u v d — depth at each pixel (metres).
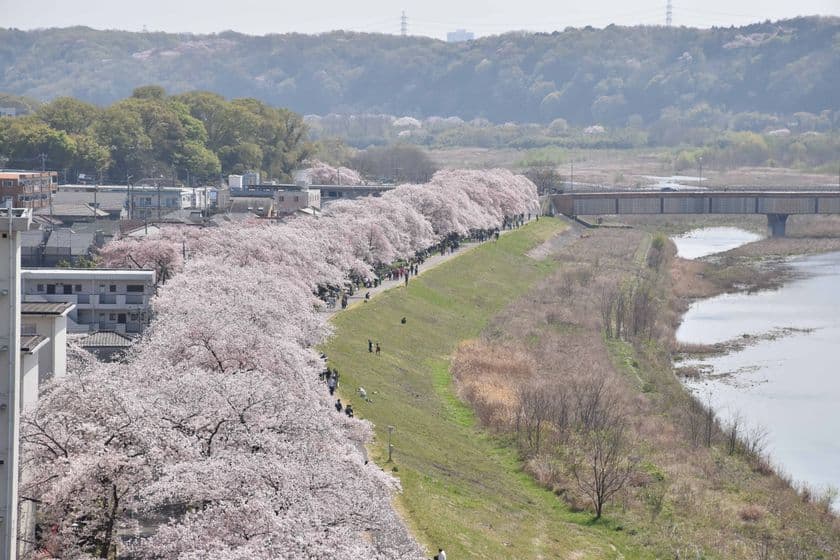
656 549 98.25
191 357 96.38
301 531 65.06
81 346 122.12
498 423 129.50
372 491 77.44
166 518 77.00
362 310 170.38
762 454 126.38
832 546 101.44
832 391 154.75
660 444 125.00
